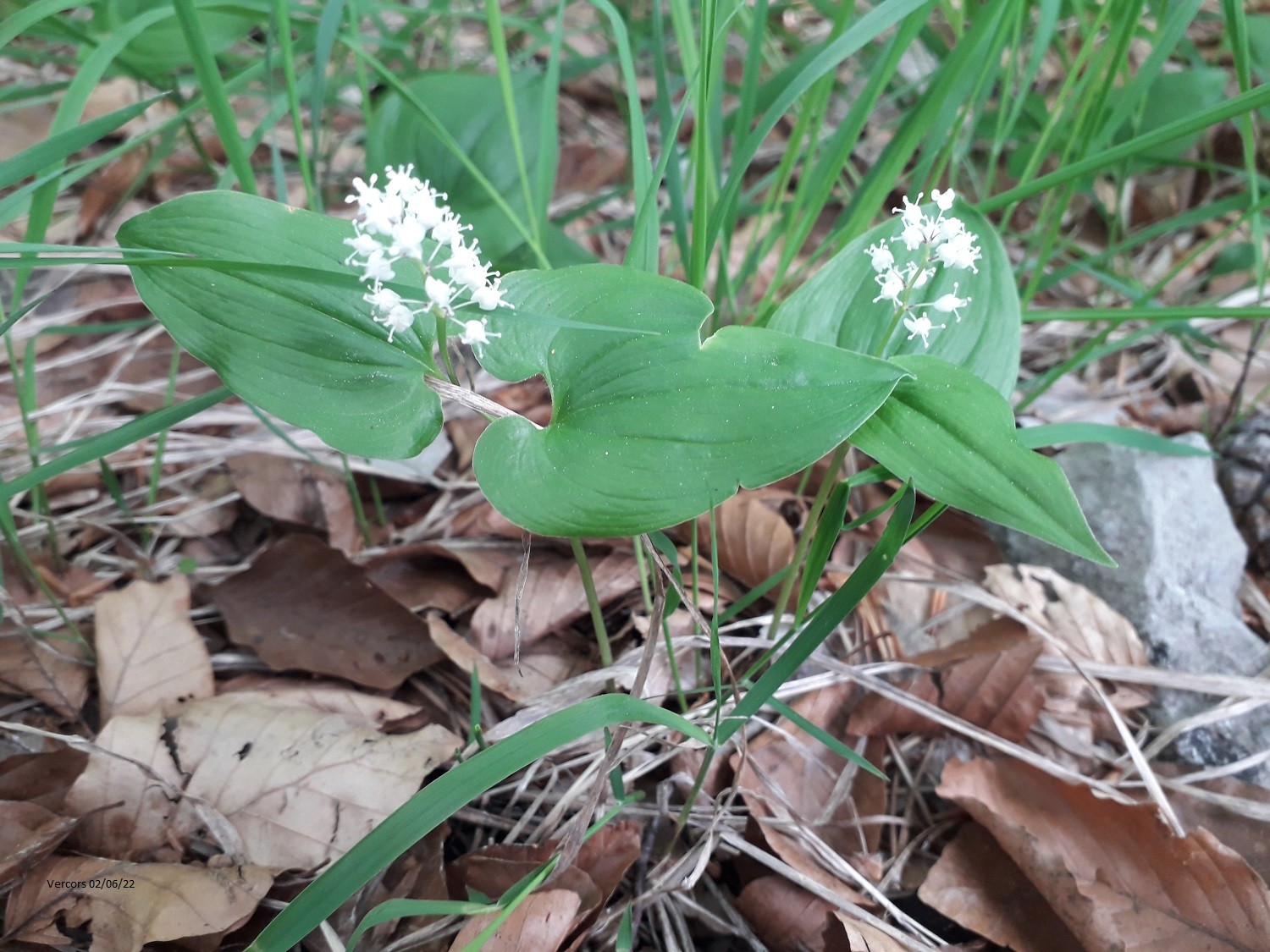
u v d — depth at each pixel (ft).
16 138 0.96
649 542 0.47
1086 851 0.54
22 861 0.46
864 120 0.63
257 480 0.71
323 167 1.04
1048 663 0.64
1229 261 0.91
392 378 0.46
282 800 0.51
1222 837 0.56
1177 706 0.63
